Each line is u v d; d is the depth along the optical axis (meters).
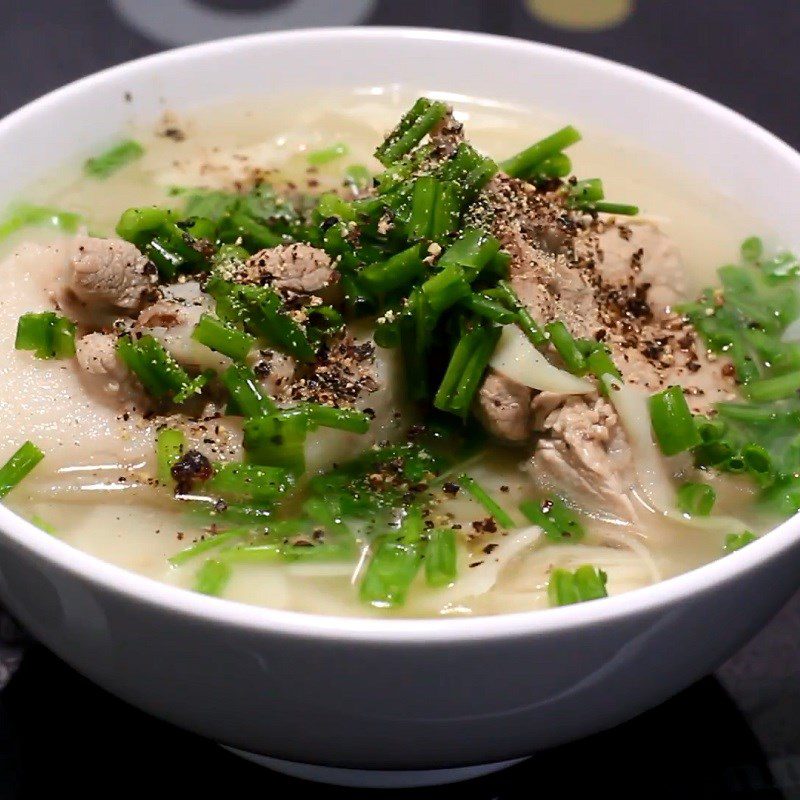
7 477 0.33
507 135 0.45
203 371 0.34
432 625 0.26
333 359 0.34
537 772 0.35
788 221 0.40
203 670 0.28
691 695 0.37
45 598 0.29
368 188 0.42
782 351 0.37
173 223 0.37
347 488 0.34
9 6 0.67
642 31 0.68
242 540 0.32
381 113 0.45
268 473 0.33
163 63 0.44
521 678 0.27
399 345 0.34
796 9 0.71
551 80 0.45
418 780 0.34
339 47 0.46
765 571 0.29
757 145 0.41
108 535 0.33
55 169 0.41
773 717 0.36
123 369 0.34
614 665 0.28
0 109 0.59
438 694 0.27
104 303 0.35
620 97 0.44
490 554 0.33
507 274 0.35
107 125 0.43
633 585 0.32
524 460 0.35
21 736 0.35
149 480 0.34
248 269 0.35
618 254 0.38
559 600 0.31
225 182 0.42
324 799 0.34
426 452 0.34
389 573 0.32
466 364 0.33
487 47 0.45
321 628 0.26
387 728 0.28
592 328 0.36
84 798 0.34
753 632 0.32
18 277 0.36
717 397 0.36
